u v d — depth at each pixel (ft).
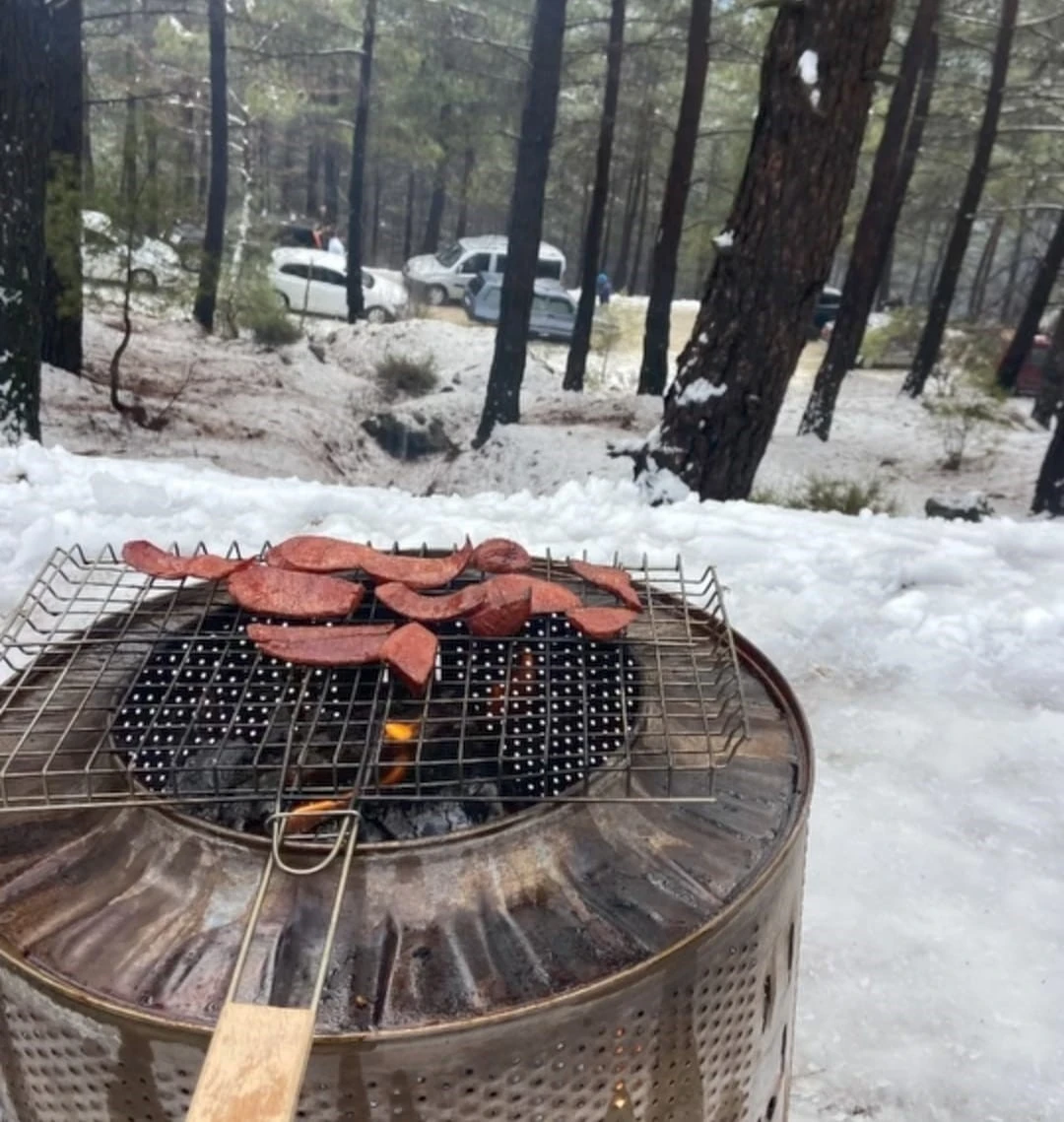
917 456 35.40
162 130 35.19
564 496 14.29
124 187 28.07
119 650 4.69
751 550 12.55
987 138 40.42
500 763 3.81
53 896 3.34
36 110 18.13
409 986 3.04
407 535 12.32
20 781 3.78
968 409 34.58
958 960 6.88
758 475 30.27
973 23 40.34
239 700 4.15
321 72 52.90
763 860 3.65
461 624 4.89
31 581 10.55
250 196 55.01
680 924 3.34
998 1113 5.83
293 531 12.24
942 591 11.91
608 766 3.85
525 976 3.10
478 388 39.50
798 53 15.55
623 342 52.34
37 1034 3.18
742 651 5.10
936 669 10.52
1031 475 33.14
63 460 14.07
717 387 17.67
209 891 3.34
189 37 50.01
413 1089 2.95
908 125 41.86
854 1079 6.03
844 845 7.99
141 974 3.06
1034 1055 6.18
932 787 8.75
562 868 3.51
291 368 39.78
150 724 3.99
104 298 35.94
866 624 11.19
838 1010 6.50
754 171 16.58
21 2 17.28
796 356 17.72
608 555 12.02
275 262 52.34
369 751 3.92
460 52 47.09
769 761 4.22
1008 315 74.69
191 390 33.45
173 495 12.93
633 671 4.68
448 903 3.33
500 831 3.48
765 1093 4.17
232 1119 2.46
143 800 3.58
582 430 31.35
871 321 62.85
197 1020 2.89
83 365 31.81
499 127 49.60
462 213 77.51
